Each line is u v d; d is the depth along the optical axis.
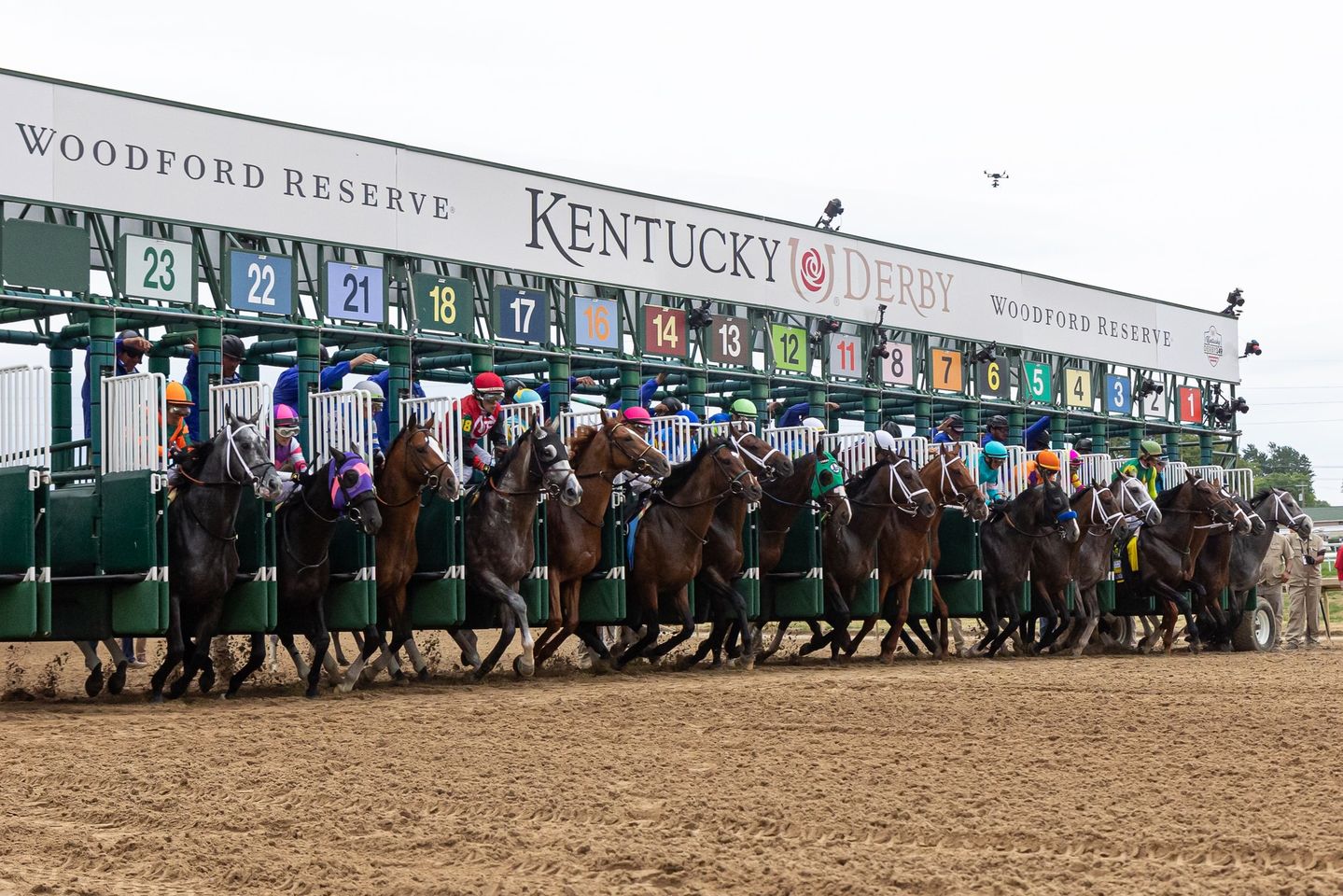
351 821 6.00
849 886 4.79
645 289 18.52
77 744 8.37
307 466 12.66
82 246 13.52
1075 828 5.59
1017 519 16.88
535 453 12.75
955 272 22.72
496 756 7.62
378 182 15.95
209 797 6.58
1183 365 27.02
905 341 22.31
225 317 14.43
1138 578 18.05
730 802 6.23
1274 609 19.89
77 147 13.73
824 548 15.28
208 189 14.59
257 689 12.55
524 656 12.62
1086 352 24.98
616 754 7.63
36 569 10.64
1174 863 5.07
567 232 17.72
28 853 5.62
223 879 5.13
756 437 14.20
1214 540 18.08
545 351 17.33
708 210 19.30
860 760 7.36
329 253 16.38
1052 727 8.51
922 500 15.15
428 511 12.85
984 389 23.19
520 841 5.60
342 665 14.67
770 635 21.88
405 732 8.73
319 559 11.61
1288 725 8.48
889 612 16.05
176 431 11.80
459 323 16.56
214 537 11.05
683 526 13.82
